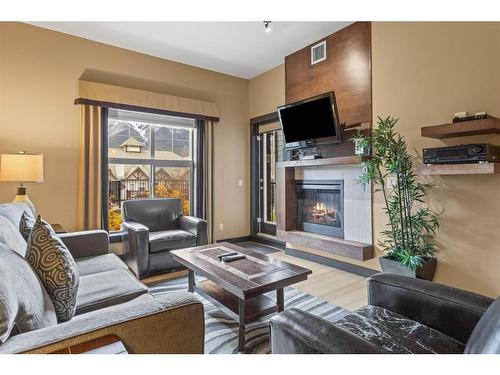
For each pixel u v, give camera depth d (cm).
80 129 354
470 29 242
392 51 295
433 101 265
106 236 255
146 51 397
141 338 100
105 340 92
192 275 258
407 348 114
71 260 137
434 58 264
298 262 381
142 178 420
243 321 187
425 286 137
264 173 496
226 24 329
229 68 458
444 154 232
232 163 490
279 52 402
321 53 365
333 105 314
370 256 311
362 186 323
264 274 201
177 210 390
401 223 260
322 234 371
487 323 88
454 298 127
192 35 354
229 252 256
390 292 146
